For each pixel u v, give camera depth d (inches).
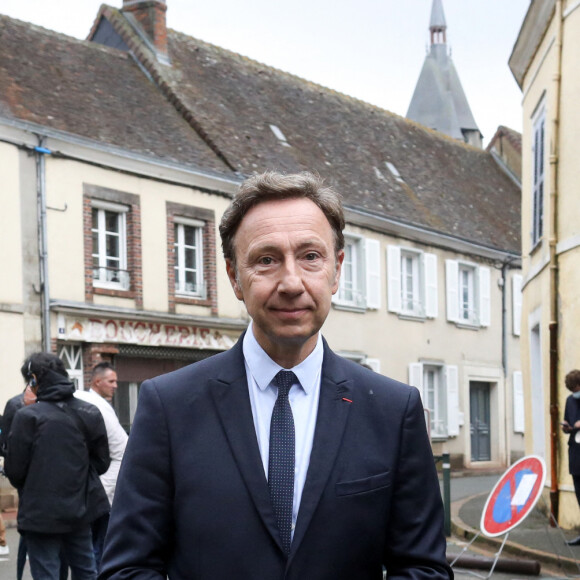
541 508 496.1
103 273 677.3
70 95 717.3
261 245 89.7
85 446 236.1
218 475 88.0
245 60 1019.3
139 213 695.7
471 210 1117.7
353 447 90.0
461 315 1051.9
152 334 697.6
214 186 759.1
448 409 998.4
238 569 85.8
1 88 661.9
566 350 441.4
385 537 91.2
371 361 907.4
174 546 89.7
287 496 88.3
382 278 935.0
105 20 894.4
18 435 229.5
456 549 395.5
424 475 92.7
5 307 601.3
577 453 373.7
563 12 450.3
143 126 752.3
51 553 232.4
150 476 90.0
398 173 1063.0
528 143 557.0
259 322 90.4
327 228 92.3
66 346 645.9
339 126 1052.5
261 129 898.7
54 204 637.3
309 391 92.4
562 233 448.1
